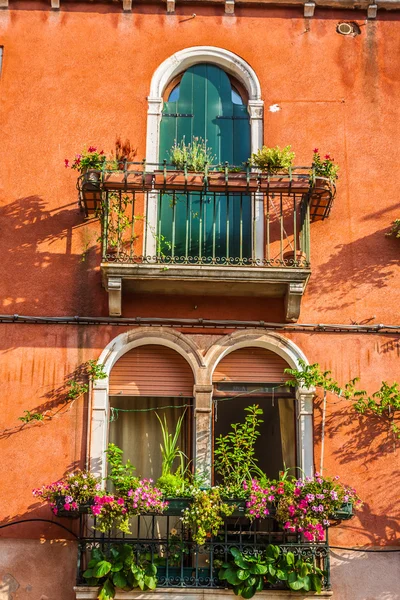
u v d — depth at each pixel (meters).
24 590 9.06
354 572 9.24
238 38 11.36
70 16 11.34
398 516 9.47
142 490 8.85
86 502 8.86
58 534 9.24
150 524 9.73
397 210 10.67
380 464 9.66
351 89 11.18
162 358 10.12
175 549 9.23
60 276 10.21
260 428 10.00
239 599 8.89
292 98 11.11
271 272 9.73
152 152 10.81
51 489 8.98
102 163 10.07
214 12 11.45
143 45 11.27
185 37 11.34
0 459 9.48
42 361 9.85
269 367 10.13
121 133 10.87
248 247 10.53
